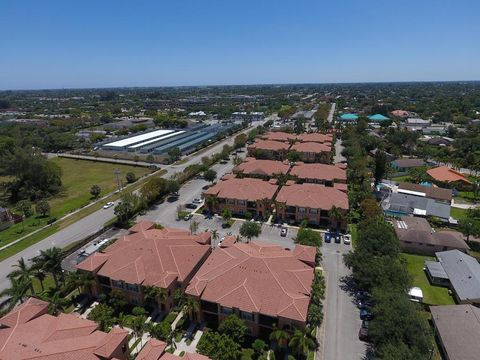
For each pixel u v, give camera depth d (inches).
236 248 2640.3
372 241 2605.8
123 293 2432.3
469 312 2100.1
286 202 3754.9
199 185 4975.4
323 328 2198.6
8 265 2982.3
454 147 6461.6
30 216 4065.0
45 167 4822.8
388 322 1849.2
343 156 6604.3
